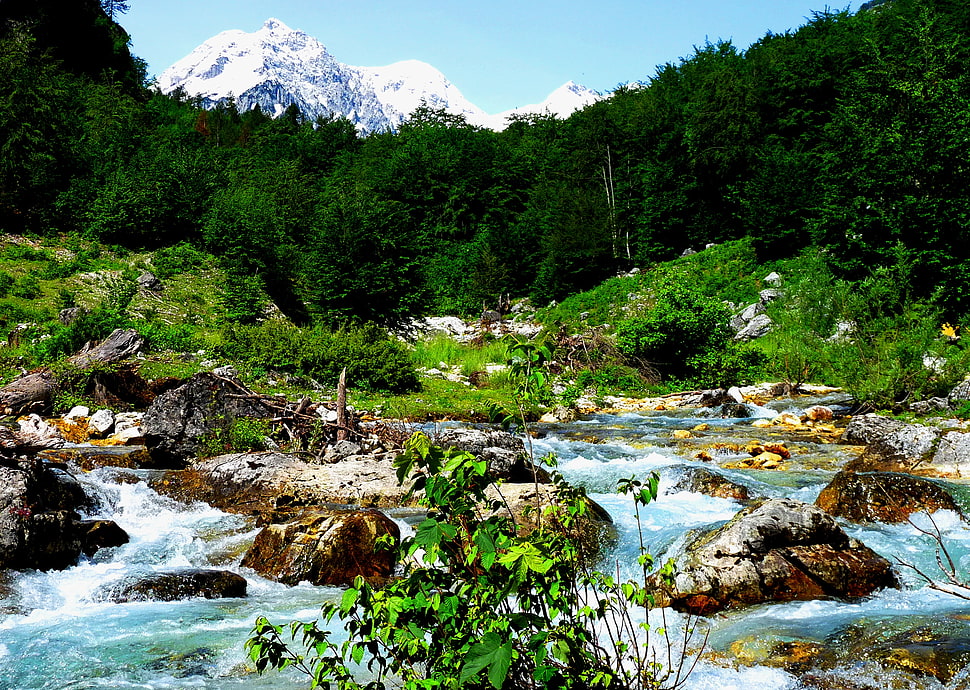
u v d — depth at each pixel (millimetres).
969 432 11469
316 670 2900
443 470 2770
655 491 3271
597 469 12062
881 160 29234
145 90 84250
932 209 27250
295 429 13633
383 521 8055
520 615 2611
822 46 51875
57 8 67875
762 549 6562
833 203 32312
